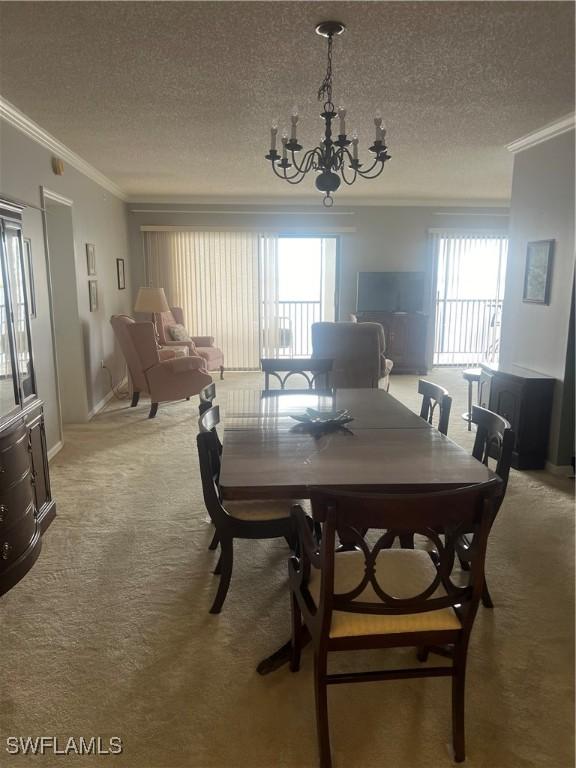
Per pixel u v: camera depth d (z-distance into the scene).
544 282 3.79
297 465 1.90
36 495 2.77
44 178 3.98
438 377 7.20
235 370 7.67
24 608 2.21
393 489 1.73
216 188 6.40
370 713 1.69
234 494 1.71
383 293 7.42
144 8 2.11
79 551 2.66
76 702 1.72
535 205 3.94
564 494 3.35
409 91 3.05
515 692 1.77
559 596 2.31
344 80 2.88
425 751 1.55
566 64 2.66
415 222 7.45
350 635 1.47
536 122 3.61
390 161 4.88
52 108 3.33
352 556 1.77
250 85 2.96
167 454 4.11
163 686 1.79
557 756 1.54
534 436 3.73
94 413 5.30
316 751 1.55
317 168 2.85
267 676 1.84
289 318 8.70
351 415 2.61
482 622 2.13
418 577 1.65
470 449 4.20
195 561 2.58
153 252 7.32
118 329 5.29
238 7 2.11
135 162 4.91
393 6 2.10
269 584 2.39
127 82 2.91
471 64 2.66
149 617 2.15
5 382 2.50
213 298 7.48
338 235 7.47
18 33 2.33
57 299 4.79
